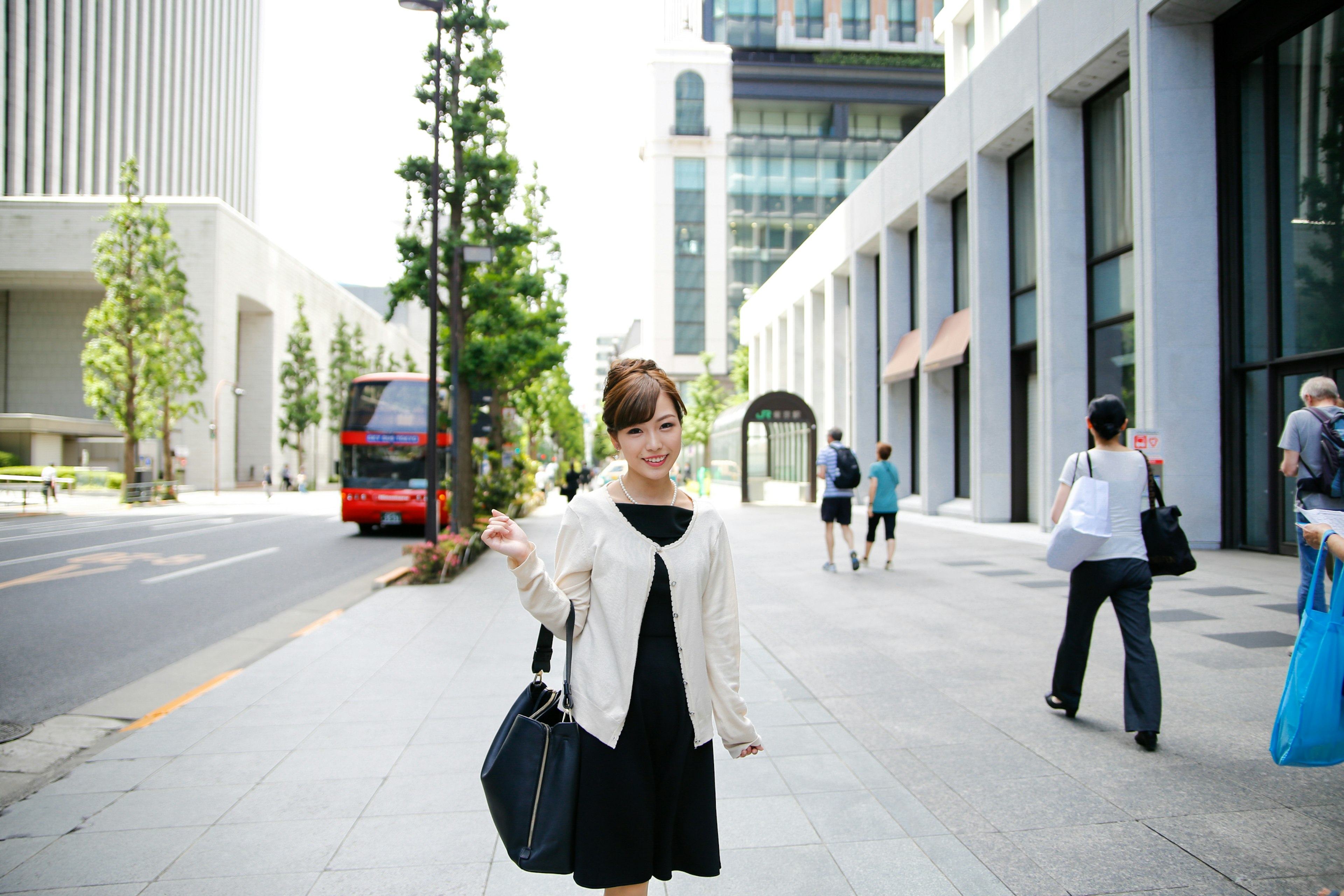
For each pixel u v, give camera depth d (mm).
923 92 61188
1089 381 13711
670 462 1964
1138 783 3418
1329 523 2781
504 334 15398
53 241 45250
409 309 99438
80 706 5254
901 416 21891
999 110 15461
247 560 13258
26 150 49875
